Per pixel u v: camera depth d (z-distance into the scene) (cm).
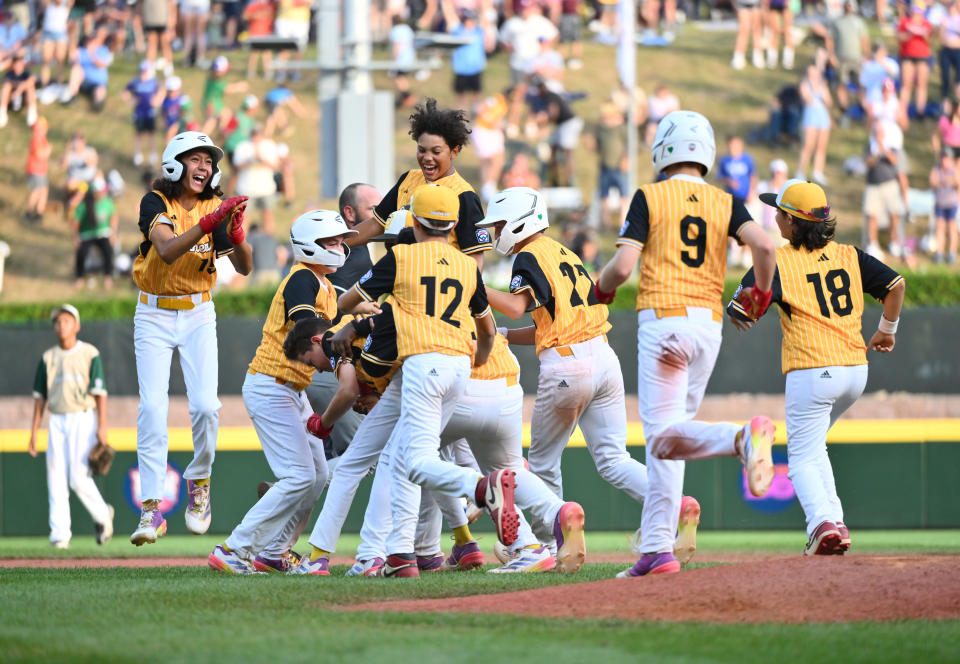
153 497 2541
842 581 1842
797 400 2423
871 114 7262
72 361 3844
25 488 4431
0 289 7331
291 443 2386
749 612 1688
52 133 8519
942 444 4422
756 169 8031
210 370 2545
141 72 8088
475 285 2178
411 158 8400
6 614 1716
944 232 7094
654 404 2011
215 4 8819
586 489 4319
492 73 8162
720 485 4394
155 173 8062
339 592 1964
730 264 6881
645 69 9225
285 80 8575
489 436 2275
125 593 1956
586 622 1620
